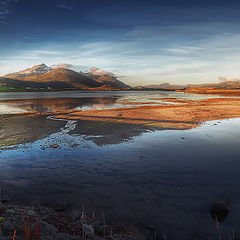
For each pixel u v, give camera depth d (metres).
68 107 43.84
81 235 4.77
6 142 15.59
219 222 6.00
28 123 23.58
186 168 10.62
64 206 6.75
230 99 71.50
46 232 4.66
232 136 17.56
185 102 58.06
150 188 8.36
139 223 5.90
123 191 8.06
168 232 5.48
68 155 12.66
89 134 18.19
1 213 5.70
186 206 6.90
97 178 9.35
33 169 10.41
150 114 30.81
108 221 5.96
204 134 18.28
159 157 12.34
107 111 34.78
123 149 13.94
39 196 7.55
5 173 9.85
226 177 9.50
